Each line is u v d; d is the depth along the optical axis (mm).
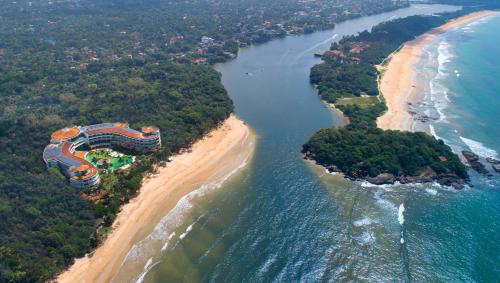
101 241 157500
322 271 143750
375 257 148750
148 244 157750
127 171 197250
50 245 147125
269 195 185250
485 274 141125
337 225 164875
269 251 153250
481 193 184250
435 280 139000
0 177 170875
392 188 188125
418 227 163125
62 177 185500
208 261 149750
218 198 184250
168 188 190625
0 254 136875
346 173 199125
